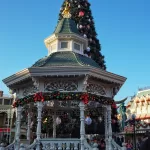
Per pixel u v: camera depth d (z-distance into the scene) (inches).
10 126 2007.9
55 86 557.0
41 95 543.5
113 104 614.9
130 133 1702.8
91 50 1332.4
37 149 519.8
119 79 600.1
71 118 996.6
